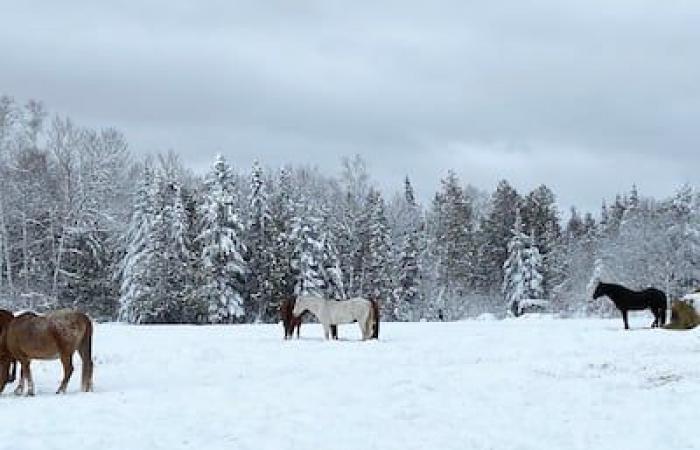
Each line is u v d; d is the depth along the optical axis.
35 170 59.59
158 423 12.61
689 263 62.78
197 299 56.59
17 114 60.50
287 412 13.53
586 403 14.07
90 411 13.59
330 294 62.44
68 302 60.44
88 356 16.53
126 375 19.02
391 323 37.56
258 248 61.34
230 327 35.41
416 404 14.18
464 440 11.56
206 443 11.34
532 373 17.66
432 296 71.75
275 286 60.00
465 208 85.06
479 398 14.73
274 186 75.38
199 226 59.97
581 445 11.25
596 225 100.62
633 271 62.47
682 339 23.94
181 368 20.05
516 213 74.56
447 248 76.56
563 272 76.56
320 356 21.98
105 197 65.19
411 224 78.88
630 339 24.38
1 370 16.33
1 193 56.56
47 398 15.28
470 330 30.80
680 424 12.23
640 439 11.48
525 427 12.34
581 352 21.89
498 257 81.50
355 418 13.03
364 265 67.19
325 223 65.50
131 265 57.25
